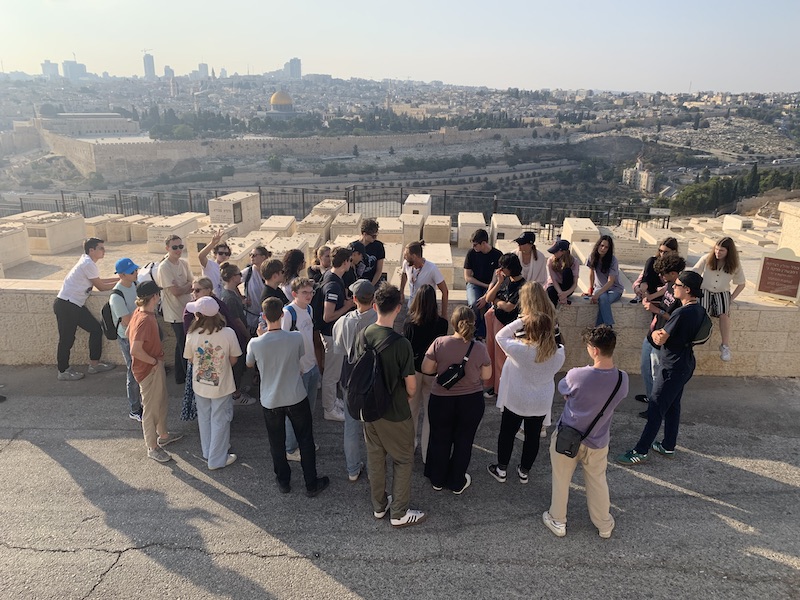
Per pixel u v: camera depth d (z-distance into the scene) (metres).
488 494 4.91
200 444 5.66
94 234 15.35
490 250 6.73
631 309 6.88
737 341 6.91
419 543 4.29
